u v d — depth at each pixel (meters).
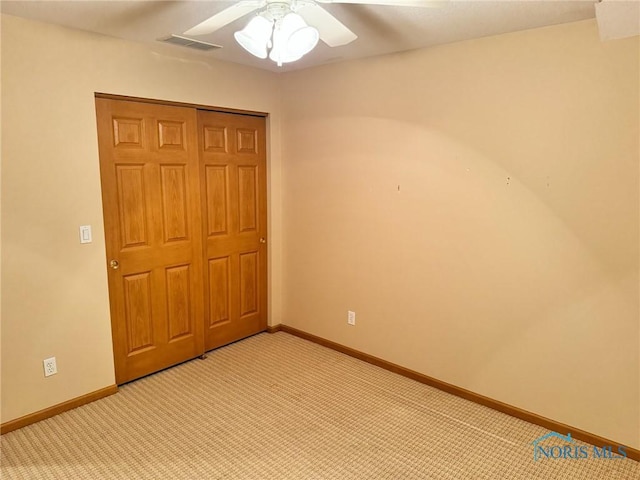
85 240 2.73
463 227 2.82
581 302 2.43
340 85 3.33
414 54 2.90
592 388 2.45
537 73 2.43
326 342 3.77
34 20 2.39
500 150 2.61
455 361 2.98
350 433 2.58
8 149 2.38
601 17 2.02
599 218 2.32
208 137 3.39
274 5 1.63
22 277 2.50
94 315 2.83
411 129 2.98
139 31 2.60
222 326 3.74
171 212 3.20
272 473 2.24
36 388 2.62
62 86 2.54
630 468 2.29
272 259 3.99
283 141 3.82
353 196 3.38
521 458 2.36
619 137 2.22
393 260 3.21
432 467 2.29
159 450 2.40
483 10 2.13
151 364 3.24
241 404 2.88
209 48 2.98
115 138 2.83
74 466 2.27
